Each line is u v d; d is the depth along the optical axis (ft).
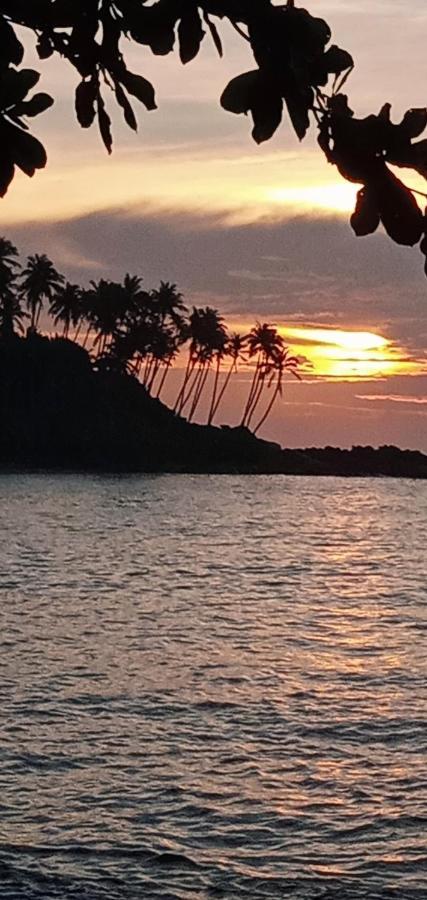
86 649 126.31
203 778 75.15
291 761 79.41
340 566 247.09
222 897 56.85
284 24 9.27
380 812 68.90
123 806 69.51
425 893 57.52
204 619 157.07
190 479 597.93
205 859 61.46
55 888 57.06
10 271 526.98
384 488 648.38
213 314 595.47
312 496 546.26
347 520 402.11
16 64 10.23
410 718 91.76
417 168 9.23
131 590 194.80
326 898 56.80
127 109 10.30
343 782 74.64
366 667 117.80
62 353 579.48
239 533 336.49
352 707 96.17
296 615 163.32
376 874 59.77
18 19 10.11
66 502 446.60
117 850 62.49
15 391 572.10
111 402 591.37
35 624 147.64
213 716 92.32
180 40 9.71
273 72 9.29
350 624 153.99
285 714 93.30
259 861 61.41
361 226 9.31
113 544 292.20
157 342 565.53
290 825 66.80
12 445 573.33
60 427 576.20
